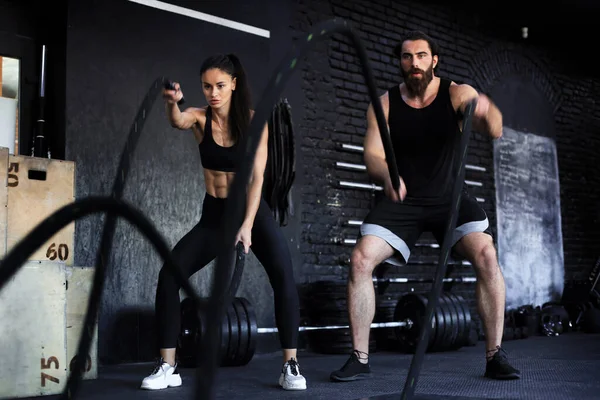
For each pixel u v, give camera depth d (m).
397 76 6.16
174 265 1.01
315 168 5.39
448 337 4.68
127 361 4.06
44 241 0.78
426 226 3.10
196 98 4.59
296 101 5.32
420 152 2.96
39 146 3.96
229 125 2.89
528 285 7.08
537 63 7.54
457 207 1.64
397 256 3.09
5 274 0.73
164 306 2.96
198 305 1.08
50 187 3.19
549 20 7.06
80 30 4.06
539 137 7.46
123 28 4.25
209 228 2.96
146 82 4.33
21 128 4.02
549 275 7.34
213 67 2.75
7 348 2.77
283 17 5.19
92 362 3.26
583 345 5.32
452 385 2.91
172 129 4.42
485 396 2.58
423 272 6.08
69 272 3.13
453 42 6.73
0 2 3.99
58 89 4.07
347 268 5.53
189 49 4.57
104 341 3.97
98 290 1.04
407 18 6.33
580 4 6.64
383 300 5.63
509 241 6.95
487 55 7.02
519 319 6.46
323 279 5.33
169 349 2.99
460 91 2.88
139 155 4.26
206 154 2.88
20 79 4.04
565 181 7.75
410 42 2.86
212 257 3.01
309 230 5.29
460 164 1.70
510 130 7.14
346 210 5.58
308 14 5.47
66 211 0.82
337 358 4.54
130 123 4.23
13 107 4.02
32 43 4.10
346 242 5.50
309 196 5.32
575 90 7.97
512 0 6.57
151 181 4.30
